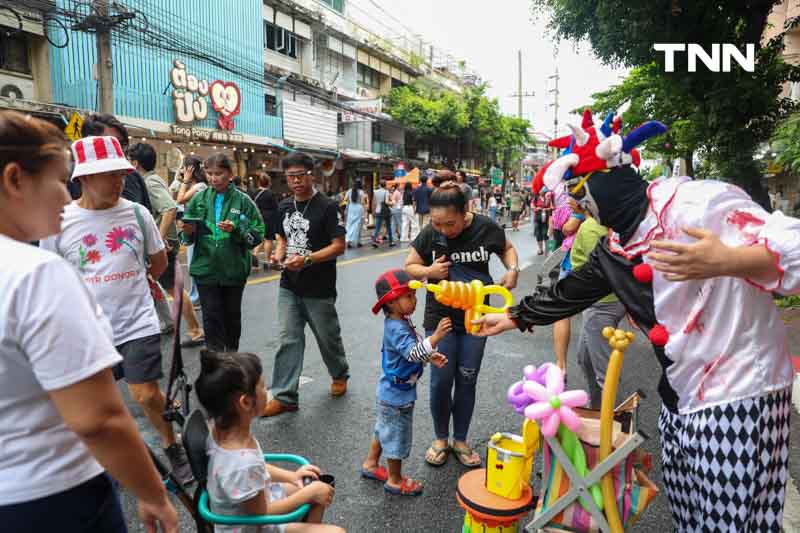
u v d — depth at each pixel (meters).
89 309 1.33
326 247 4.25
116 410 1.33
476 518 2.39
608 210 1.92
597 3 8.54
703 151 9.86
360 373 5.10
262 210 9.79
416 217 16.95
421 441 3.82
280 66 24.14
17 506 1.30
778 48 8.84
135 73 16.12
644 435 1.92
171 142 16.89
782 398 1.79
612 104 11.68
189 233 4.44
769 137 8.44
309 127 23.61
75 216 3.01
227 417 2.06
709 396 1.77
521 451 2.44
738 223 1.69
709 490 1.80
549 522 2.10
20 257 1.26
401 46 36.84
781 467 1.84
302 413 4.21
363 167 29.03
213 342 4.51
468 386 3.47
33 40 13.81
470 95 36.12
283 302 4.28
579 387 4.81
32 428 1.31
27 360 1.27
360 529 2.85
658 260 1.62
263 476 2.04
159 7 16.80
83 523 1.41
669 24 8.30
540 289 2.32
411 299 3.10
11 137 1.26
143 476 1.41
